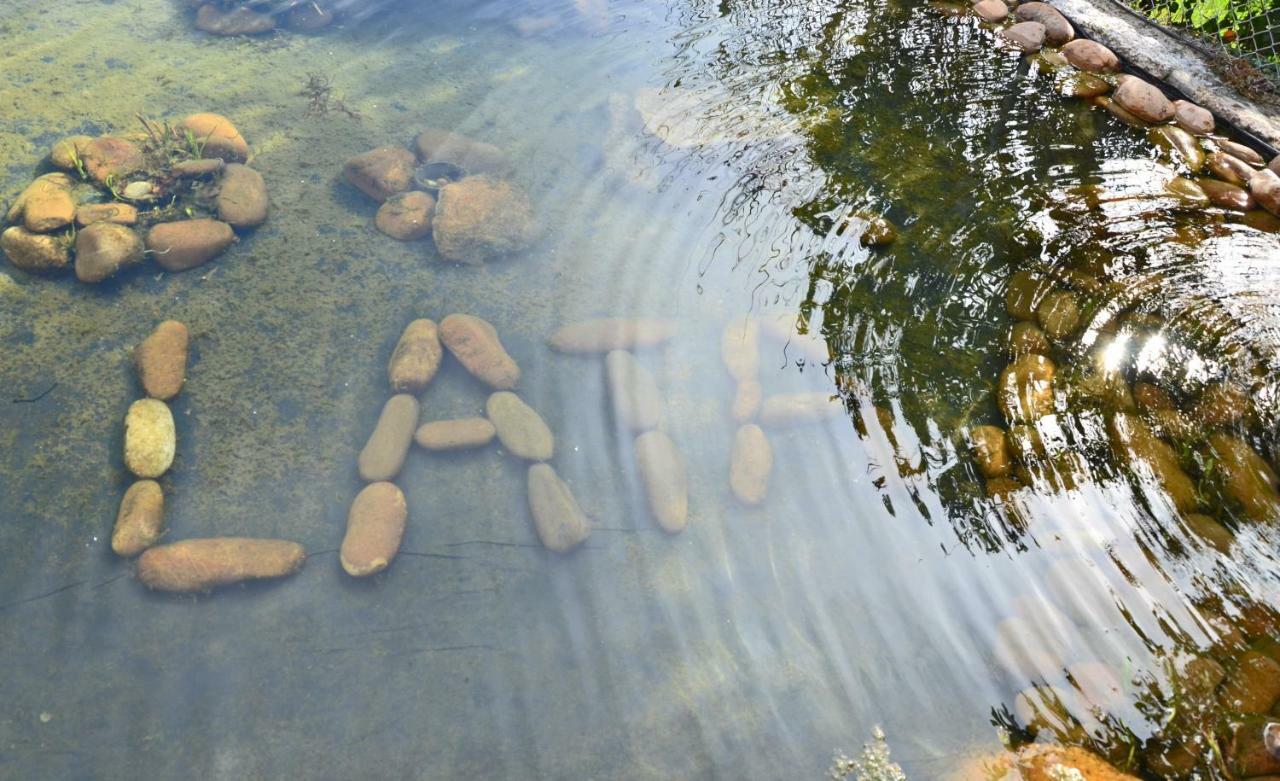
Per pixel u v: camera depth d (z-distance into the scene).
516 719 0.97
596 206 1.48
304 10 1.90
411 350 1.25
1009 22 1.84
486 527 1.11
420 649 1.01
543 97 1.68
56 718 0.95
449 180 1.50
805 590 1.06
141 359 1.23
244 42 1.81
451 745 0.95
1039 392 1.22
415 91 1.70
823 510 1.12
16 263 1.33
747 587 1.06
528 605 1.05
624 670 1.00
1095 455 1.16
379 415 1.20
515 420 1.19
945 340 1.29
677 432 1.20
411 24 1.88
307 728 0.95
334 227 1.43
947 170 1.53
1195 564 1.06
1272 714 0.95
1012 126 1.61
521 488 1.14
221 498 1.12
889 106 1.65
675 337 1.30
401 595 1.05
